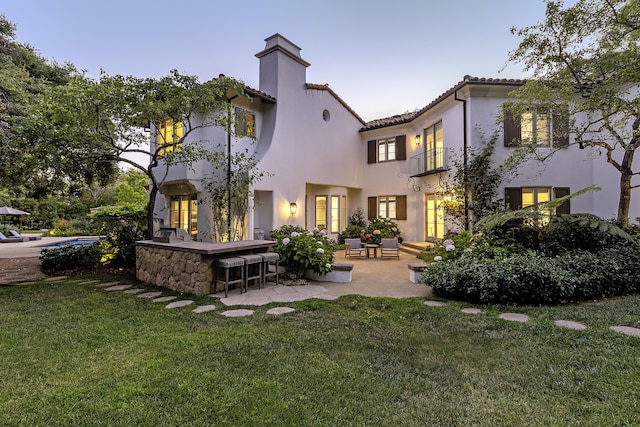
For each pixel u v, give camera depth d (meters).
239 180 11.50
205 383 3.02
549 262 6.34
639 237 7.73
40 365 3.45
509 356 3.63
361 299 6.17
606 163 10.80
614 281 6.19
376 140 16.27
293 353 3.73
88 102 7.64
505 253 7.07
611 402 2.70
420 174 13.34
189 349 3.80
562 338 4.06
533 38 7.59
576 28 7.17
